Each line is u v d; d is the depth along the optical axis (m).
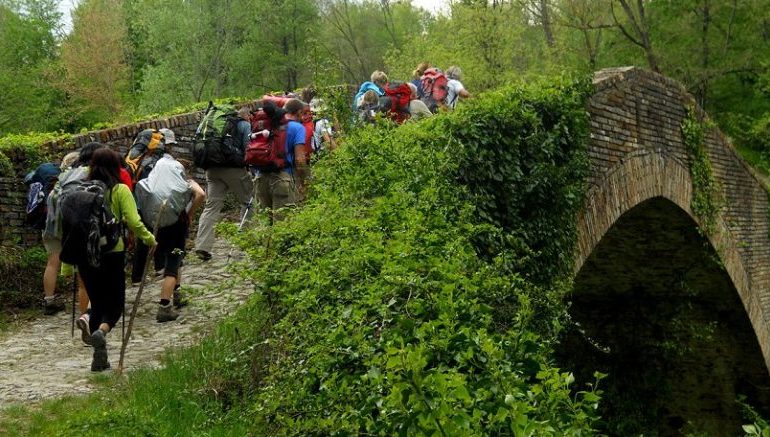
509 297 6.38
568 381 3.49
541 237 9.16
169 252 8.62
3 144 11.28
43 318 9.25
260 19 38.28
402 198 5.77
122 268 7.01
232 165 9.90
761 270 17.45
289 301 5.07
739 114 29.91
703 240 15.27
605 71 12.35
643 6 31.17
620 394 17.86
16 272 10.16
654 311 17.81
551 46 27.39
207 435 5.25
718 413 17.83
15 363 7.33
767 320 17.77
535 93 9.44
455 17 23.81
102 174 6.97
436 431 3.14
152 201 8.44
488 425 3.26
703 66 30.09
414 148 7.02
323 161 7.47
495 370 3.48
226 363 5.80
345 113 9.35
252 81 39.53
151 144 9.37
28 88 34.94
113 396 6.08
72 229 6.72
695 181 14.49
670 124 13.70
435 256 4.95
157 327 8.39
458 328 4.15
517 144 8.77
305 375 4.59
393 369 3.23
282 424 4.64
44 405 5.94
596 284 17.48
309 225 5.77
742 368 17.77
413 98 11.41
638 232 14.89
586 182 10.42
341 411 4.06
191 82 35.62
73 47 36.22
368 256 4.86
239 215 13.70
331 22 41.31
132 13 42.75
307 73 40.25
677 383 17.91
